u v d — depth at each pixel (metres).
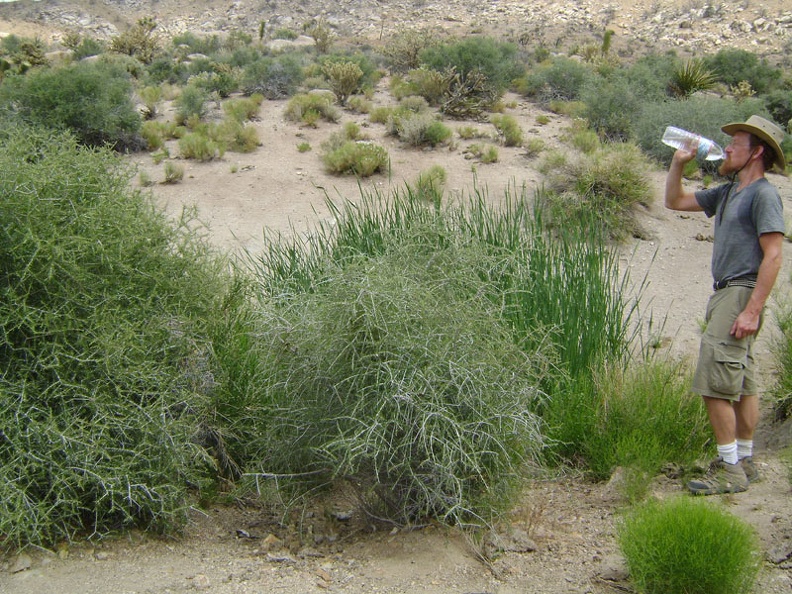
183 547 3.65
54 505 3.32
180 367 4.20
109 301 3.82
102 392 3.62
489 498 3.71
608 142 14.29
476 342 3.69
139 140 14.19
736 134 4.00
